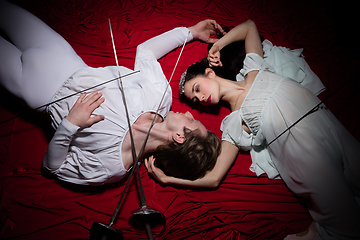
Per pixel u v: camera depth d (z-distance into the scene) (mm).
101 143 1290
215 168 1521
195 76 1645
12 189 1430
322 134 1416
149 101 1409
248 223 1482
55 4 2037
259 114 1528
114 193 1504
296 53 1873
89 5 2082
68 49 1513
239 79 1825
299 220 1480
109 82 1381
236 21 2088
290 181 1491
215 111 1820
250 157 1696
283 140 1459
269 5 2164
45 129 1612
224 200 1540
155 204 1498
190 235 1430
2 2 1495
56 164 1332
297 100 1496
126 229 1401
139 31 1987
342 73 1832
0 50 1391
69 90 1357
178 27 1873
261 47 1778
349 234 1267
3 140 1555
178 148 1378
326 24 2068
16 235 1327
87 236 1359
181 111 1812
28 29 1457
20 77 1376
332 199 1286
